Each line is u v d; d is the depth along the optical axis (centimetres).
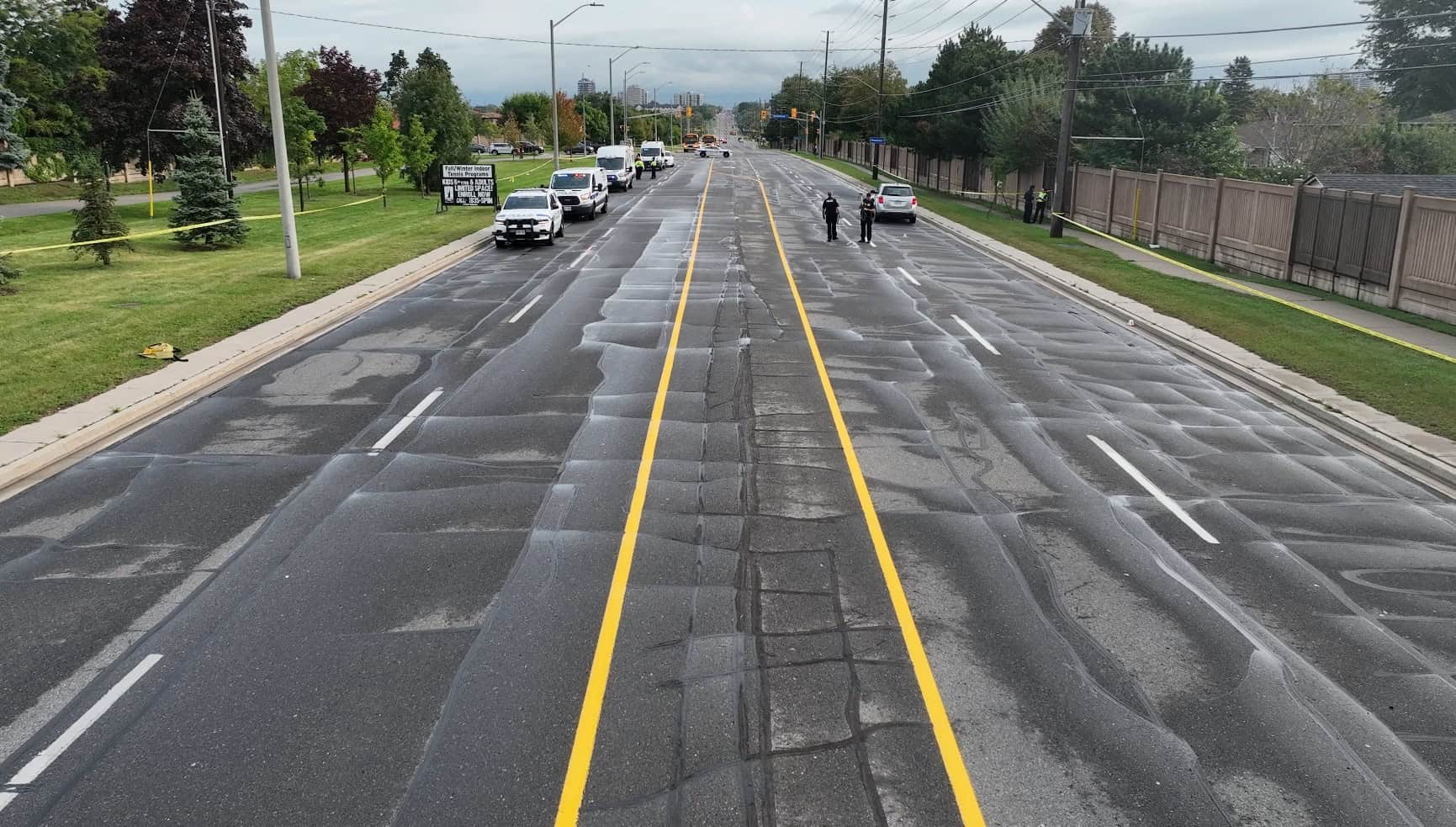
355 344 1658
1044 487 1024
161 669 662
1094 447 1168
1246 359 1616
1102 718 613
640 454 1099
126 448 1124
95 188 2481
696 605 748
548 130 11681
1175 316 1991
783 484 1014
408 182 6288
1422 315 2002
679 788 538
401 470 1047
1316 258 2378
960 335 1817
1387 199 2100
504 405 1297
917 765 561
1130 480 1052
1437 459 1123
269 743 580
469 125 5759
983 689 641
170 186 5988
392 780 546
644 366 1513
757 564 822
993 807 528
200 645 691
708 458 1092
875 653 682
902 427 1223
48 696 630
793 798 530
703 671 655
